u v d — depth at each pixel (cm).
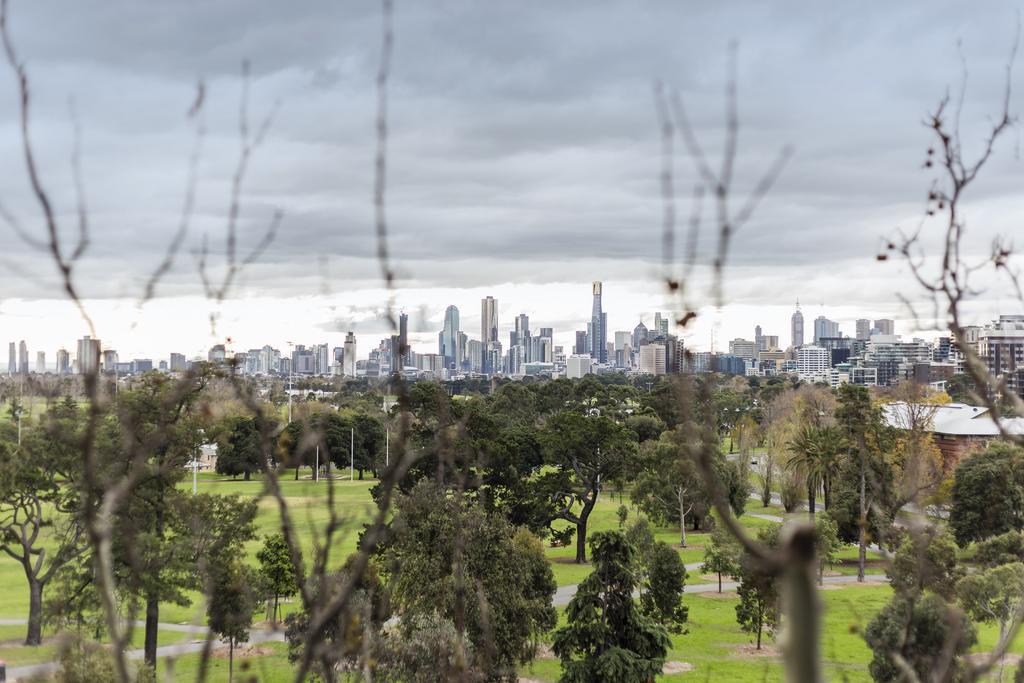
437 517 2900
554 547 7019
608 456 6525
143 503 2519
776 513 8169
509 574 3288
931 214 545
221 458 8294
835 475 5856
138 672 1397
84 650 1306
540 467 7344
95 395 354
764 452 11169
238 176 392
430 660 2198
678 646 4219
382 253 399
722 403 12606
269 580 2819
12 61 328
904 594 596
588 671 3150
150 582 2558
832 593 5153
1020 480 5284
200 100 374
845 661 3231
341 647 482
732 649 4138
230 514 2552
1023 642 3369
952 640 538
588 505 6675
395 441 429
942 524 3061
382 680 2148
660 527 8038
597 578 3216
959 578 2592
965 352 525
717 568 5319
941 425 7562
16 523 3775
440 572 2834
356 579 416
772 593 383
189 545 2212
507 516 5547
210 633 447
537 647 3719
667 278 298
